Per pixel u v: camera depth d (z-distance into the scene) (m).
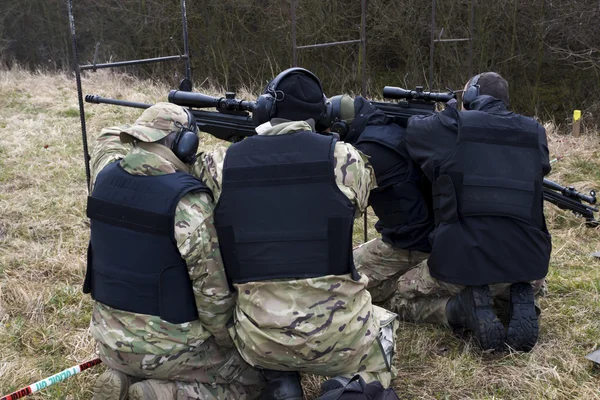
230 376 2.42
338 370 2.35
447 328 3.18
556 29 10.76
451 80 11.91
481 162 2.85
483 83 3.17
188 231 2.17
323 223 2.19
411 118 3.04
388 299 3.45
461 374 2.80
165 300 2.22
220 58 13.82
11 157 6.05
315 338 2.20
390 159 3.05
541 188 2.92
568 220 4.65
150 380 2.29
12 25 15.76
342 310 2.24
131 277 2.22
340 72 13.00
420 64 12.44
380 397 2.11
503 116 2.97
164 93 9.42
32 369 2.84
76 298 3.51
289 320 2.19
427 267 3.12
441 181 2.87
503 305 3.29
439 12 11.63
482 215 2.84
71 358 2.95
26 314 3.34
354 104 3.09
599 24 10.30
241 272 2.23
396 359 2.95
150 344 2.23
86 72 11.16
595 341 3.04
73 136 6.83
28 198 4.99
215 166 2.30
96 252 2.30
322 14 12.49
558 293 3.55
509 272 2.86
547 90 11.49
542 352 2.92
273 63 13.49
